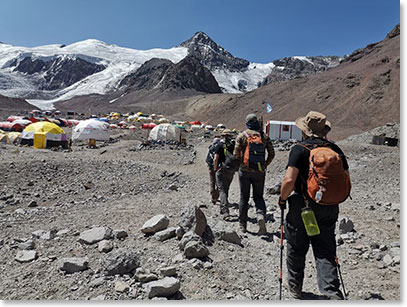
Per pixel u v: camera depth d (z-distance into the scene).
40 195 11.05
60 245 4.70
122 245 4.60
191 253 4.16
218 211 7.12
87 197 10.62
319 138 3.12
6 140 31.81
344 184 2.81
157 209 6.94
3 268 3.96
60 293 3.32
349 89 119.50
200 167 18.42
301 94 142.00
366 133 39.22
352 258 4.61
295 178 2.98
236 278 3.78
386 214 6.89
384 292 3.57
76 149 29.52
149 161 21.62
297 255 3.23
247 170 5.40
